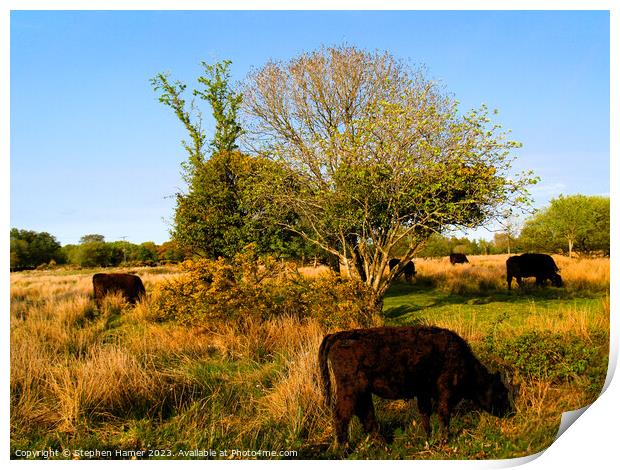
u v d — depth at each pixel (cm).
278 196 1112
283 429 508
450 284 1563
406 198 988
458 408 546
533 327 766
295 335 819
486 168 959
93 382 554
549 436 480
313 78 1359
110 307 1262
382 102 949
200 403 564
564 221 1670
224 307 908
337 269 1323
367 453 463
